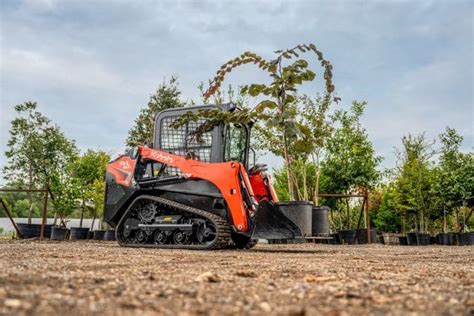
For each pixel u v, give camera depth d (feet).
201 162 27.04
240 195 25.63
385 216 67.00
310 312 6.15
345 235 44.98
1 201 44.37
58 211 49.47
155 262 13.97
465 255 21.93
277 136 50.24
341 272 11.66
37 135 75.51
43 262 12.61
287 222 23.90
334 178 55.67
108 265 12.30
